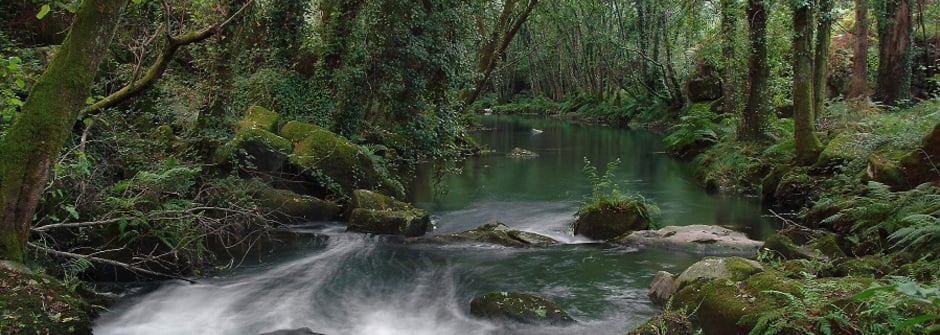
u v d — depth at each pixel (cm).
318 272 795
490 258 859
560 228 1059
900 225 729
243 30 1127
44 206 671
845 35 2527
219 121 1114
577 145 2492
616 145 2488
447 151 1370
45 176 520
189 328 606
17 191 510
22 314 478
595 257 856
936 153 863
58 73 513
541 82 5809
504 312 617
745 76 1623
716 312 484
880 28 1928
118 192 763
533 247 912
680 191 1438
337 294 713
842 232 876
